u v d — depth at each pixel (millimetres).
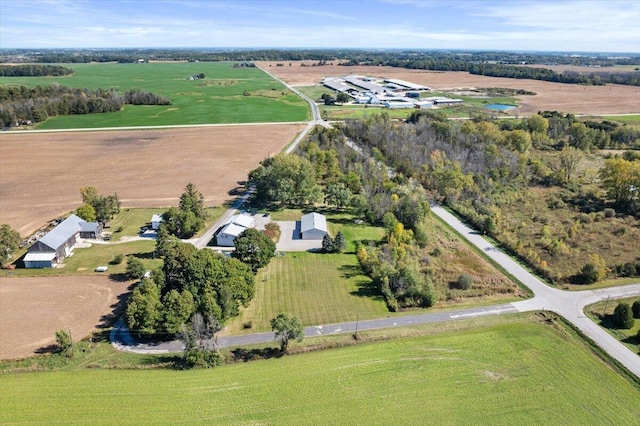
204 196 112750
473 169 122938
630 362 55594
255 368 52938
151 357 55188
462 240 90750
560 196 114125
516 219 100812
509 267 80062
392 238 85375
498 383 51031
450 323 63188
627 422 46094
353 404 47438
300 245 87500
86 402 47094
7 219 97750
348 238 90688
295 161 108188
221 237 85938
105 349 56625
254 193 115312
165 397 47969
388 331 60906
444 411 46719
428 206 97312
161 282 62969
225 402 47344
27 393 48375
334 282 74375
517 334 60562
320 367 53219
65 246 81875
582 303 68875
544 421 45781
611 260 82375
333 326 62312
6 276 74188
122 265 78562
